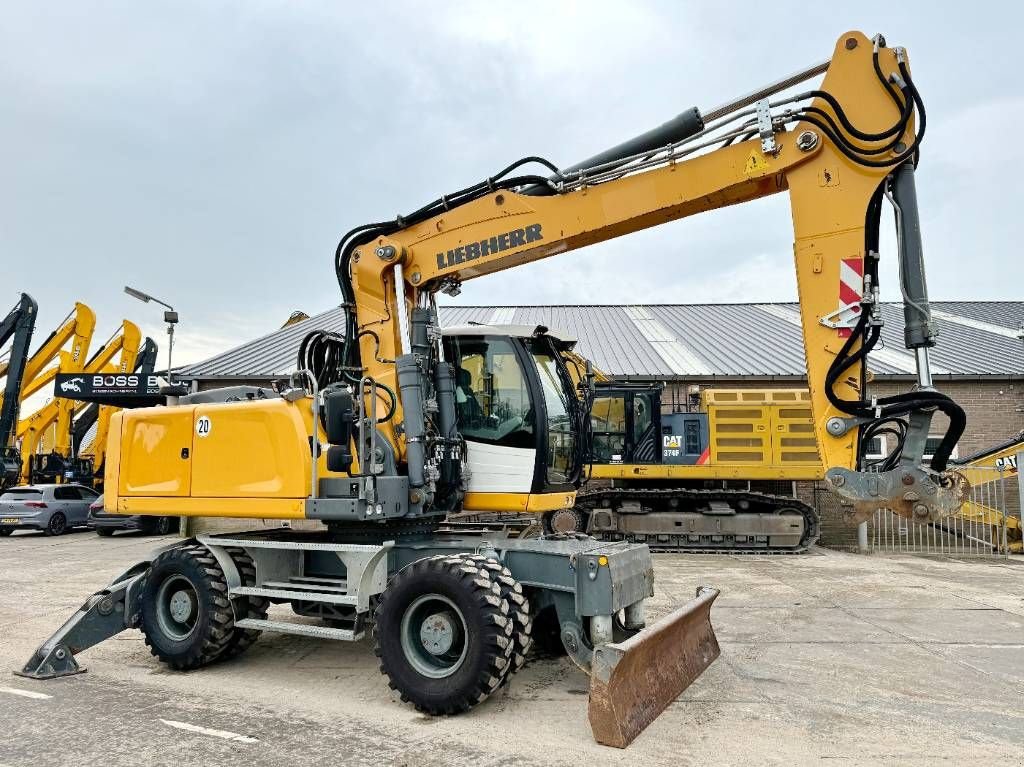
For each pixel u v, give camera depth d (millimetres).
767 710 4922
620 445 14008
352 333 6414
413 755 4184
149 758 4160
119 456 6613
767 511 13688
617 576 4992
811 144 4863
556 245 5809
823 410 4727
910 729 4590
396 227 6324
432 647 4961
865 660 6164
